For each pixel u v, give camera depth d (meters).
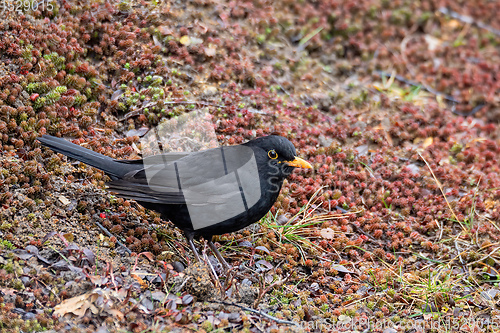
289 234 9.92
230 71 12.84
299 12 15.87
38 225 8.23
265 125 12.04
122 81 11.62
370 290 9.22
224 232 8.75
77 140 10.09
